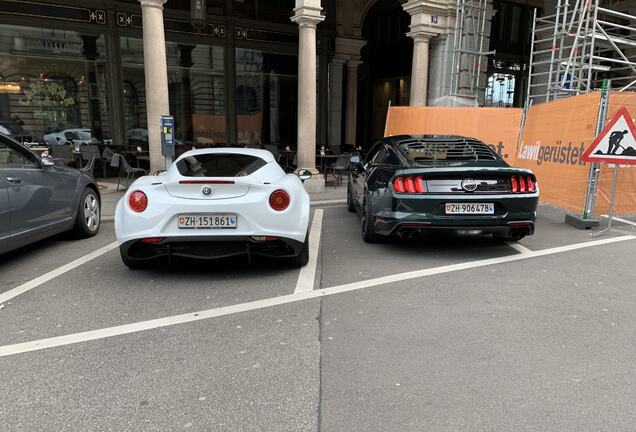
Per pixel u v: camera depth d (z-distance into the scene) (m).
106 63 11.85
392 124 10.91
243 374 2.77
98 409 2.43
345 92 16.59
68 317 3.60
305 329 3.38
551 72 9.57
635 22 13.39
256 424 2.31
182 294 4.09
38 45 11.18
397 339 3.21
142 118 12.57
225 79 13.68
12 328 3.40
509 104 18.36
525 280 4.45
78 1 11.27
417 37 11.85
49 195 5.36
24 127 11.40
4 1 10.64
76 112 11.82
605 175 6.78
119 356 2.98
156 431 2.26
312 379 2.71
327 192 10.57
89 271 4.76
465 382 2.66
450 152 5.79
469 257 5.27
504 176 5.09
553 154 7.59
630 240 6.05
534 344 3.12
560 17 11.19
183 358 2.96
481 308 3.75
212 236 4.23
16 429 2.27
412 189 5.05
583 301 3.90
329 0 15.27
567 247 5.70
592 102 6.60
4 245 4.61
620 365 2.85
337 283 4.37
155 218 4.21
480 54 12.23
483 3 12.15
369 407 2.44
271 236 4.30
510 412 2.38
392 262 5.07
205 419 2.35
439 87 12.33
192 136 13.49
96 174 12.16
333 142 16.22
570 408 2.41
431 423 2.30
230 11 13.38
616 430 2.24
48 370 2.81
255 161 4.95
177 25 12.75
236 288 4.23
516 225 5.11
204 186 4.27
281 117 14.91
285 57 14.66
